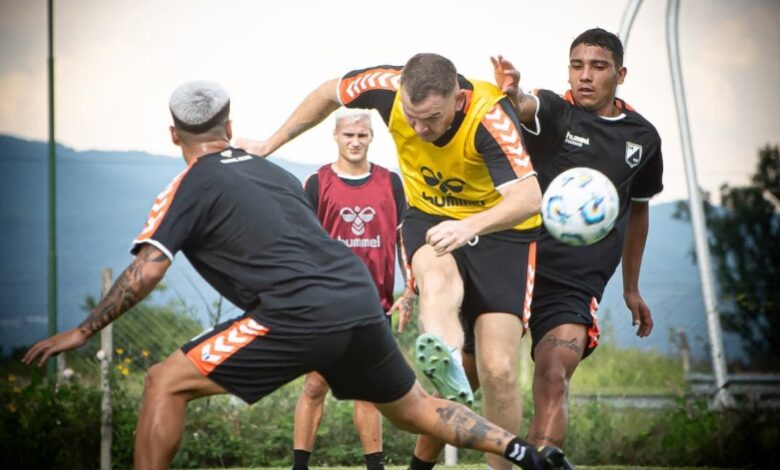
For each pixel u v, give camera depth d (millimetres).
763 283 21578
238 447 13492
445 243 7109
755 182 27734
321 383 11172
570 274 9086
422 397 7680
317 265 7262
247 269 7191
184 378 7105
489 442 7516
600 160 9016
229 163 7391
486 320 8633
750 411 14023
